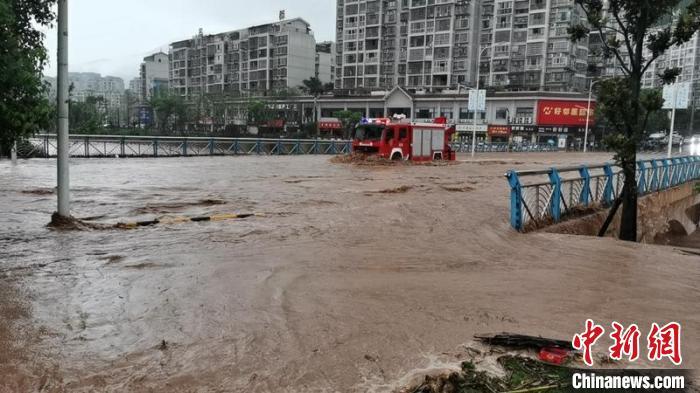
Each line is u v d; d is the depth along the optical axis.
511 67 72.75
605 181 13.72
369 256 7.96
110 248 8.01
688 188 20.23
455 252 8.46
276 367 4.10
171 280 6.36
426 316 5.29
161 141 31.00
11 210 11.10
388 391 3.72
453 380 3.84
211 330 4.82
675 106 23.66
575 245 9.40
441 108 73.56
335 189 16.42
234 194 14.72
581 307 5.74
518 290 6.37
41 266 6.91
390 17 84.00
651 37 10.29
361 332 4.82
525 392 3.71
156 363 4.15
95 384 3.82
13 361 4.14
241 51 99.88
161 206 12.31
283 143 36.81
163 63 134.38
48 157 26.36
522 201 10.54
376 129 29.94
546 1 68.69
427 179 20.53
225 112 82.75
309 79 92.81
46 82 6.86
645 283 6.89
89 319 5.05
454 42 76.69
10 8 6.31
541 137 66.50
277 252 8.01
